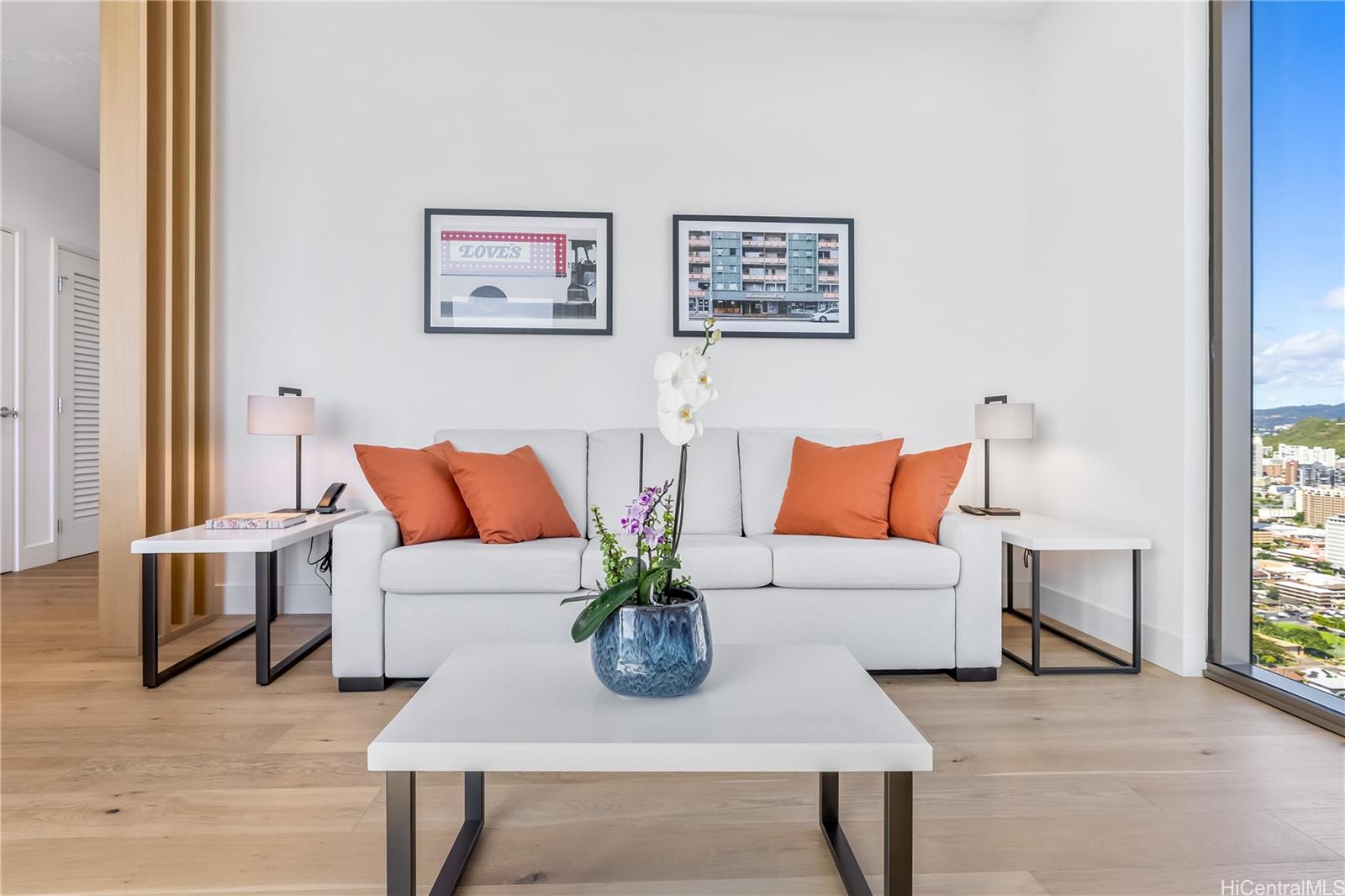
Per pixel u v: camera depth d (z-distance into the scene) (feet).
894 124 11.69
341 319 11.05
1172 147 8.55
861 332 11.64
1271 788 5.56
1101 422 9.86
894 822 3.81
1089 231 10.16
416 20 11.17
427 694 4.40
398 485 8.32
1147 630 8.91
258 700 7.48
